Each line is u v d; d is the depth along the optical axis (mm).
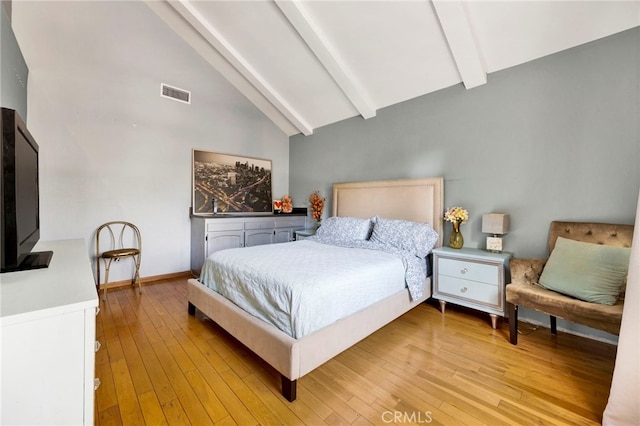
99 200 3203
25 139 1422
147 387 1600
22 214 1344
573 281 1911
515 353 2027
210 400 1508
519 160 2607
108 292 3172
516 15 2211
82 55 3037
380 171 3760
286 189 5176
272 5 2732
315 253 2633
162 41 3584
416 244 2840
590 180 2248
